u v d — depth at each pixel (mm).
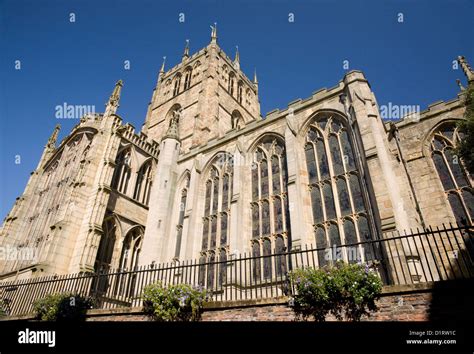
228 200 28719
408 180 25188
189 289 14242
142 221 37375
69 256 28594
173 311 13875
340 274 11844
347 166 23344
